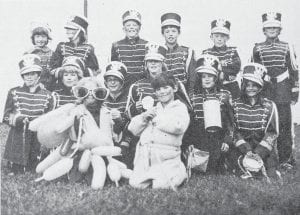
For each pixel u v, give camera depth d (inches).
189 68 271.4
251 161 237.6
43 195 199.8
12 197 197.8
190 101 252.5
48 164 227.5
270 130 247.6
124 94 253.9
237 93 275.7
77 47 284.7
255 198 200.1
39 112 248.8
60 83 263.9
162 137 219.9
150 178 215.0
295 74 276.7
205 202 194.2
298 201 198.4
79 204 188.5
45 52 290.5
